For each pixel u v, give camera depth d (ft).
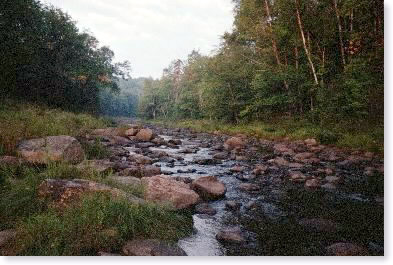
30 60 92.22
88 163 22.68
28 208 15.10
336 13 78.48
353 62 70.28
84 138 39.22
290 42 84.48
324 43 81.10
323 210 19.61
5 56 80.07
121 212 14.58
